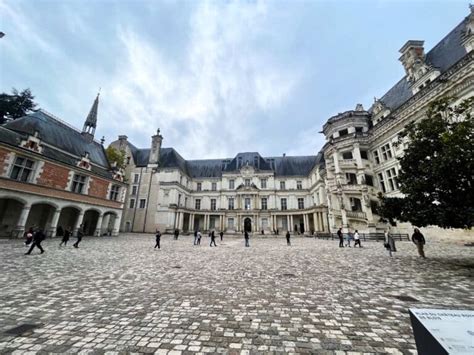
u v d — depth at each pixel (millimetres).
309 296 5730
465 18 19484
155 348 3316
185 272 8539
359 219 26359
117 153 47438
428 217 8789
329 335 3742
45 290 6070
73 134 31859
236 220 47031
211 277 7746
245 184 50688
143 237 31531
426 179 8750
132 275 7945
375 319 4348
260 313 4664
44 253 12672
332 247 18266
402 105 23656
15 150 19641
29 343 3393
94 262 10453
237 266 9812
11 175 19672
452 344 1597
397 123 24625
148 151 52375
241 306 5047
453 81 18406
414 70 24594
